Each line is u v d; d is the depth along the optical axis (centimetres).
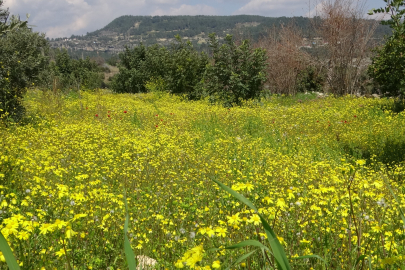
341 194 397
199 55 2516
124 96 2209
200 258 186
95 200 378
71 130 909
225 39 1789
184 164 699
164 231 339
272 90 2483
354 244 275
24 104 1240
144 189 519
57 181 508
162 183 556
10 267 121
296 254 273
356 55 2211
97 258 273
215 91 1820
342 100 1781
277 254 137
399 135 1011
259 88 1838
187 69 2342
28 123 1044
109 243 302
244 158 782
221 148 865
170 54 2717
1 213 332
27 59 1045
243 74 1733
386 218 355
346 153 889
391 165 783
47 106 1271
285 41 2523
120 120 1151
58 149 724
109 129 1002
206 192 503
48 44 1235
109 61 10006
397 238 306
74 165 591
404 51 755
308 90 2544
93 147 748
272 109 1520
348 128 1110
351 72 2203
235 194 143
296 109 1455
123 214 371
